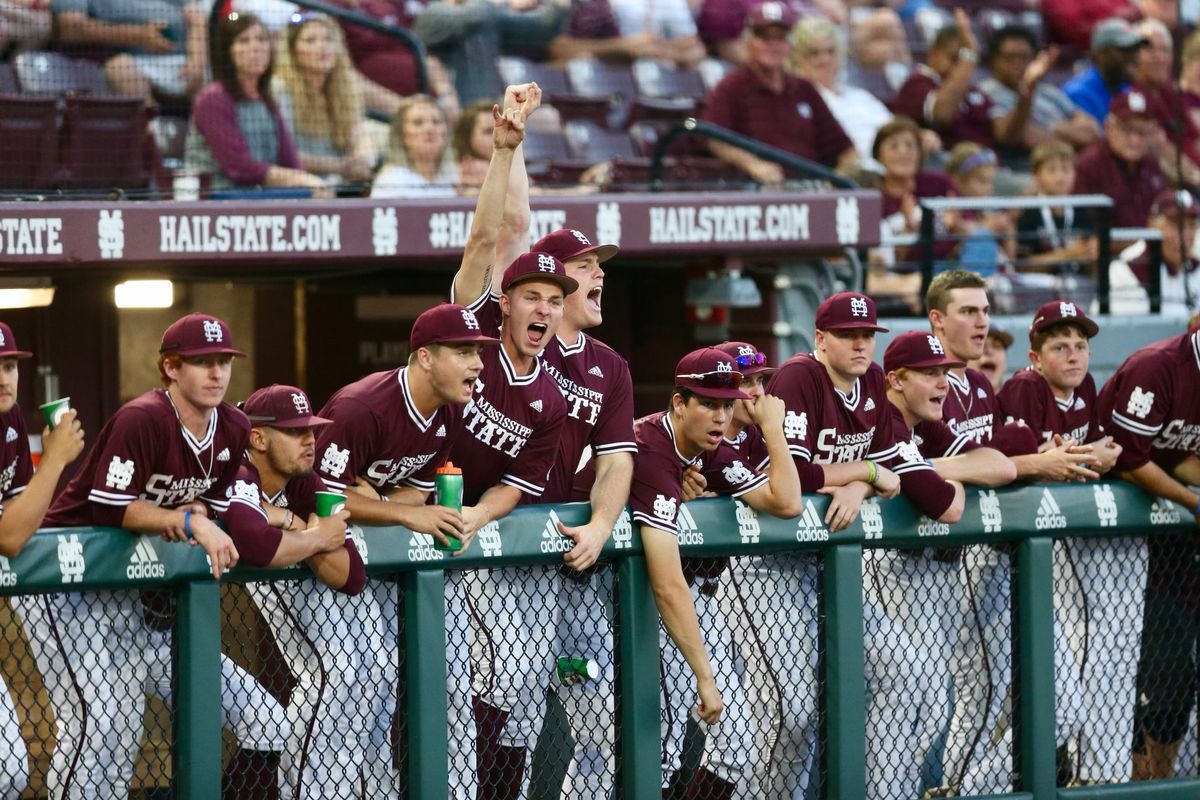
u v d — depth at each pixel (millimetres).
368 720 16859
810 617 18719
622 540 17578
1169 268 37812
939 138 38906
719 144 34188
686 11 36531
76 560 15359
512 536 17172
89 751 15859
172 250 26516
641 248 29188
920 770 19453
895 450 19141
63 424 15203
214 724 15875
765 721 18562
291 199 27906
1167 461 21141
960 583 19672
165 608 16000
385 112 30031
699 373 17578
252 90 28766
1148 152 38312
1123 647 20766
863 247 30734
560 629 17750
